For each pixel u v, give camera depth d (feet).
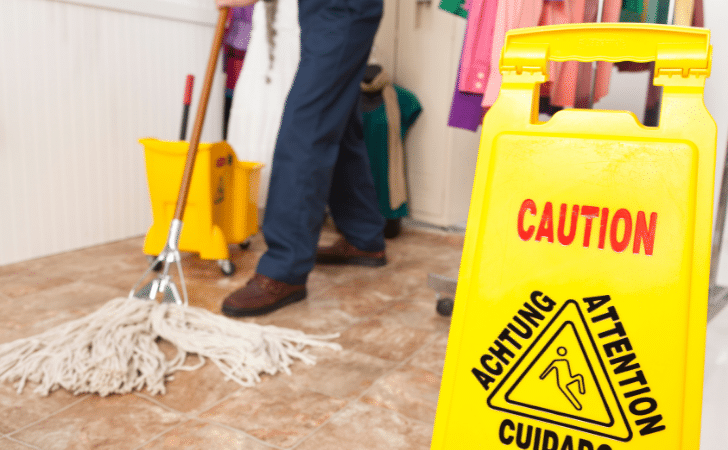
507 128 2.10
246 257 7.01
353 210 6.66
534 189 2.00
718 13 4.23
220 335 4.17
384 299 5.63
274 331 4.42
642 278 1.87
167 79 7.82
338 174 6.48
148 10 7.32
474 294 2.06
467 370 2.06
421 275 6.51
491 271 2.04
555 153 1.98
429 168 8.71
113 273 6.11
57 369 3.67
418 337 4.67
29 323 4.68
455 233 8.58
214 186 6.06
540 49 2.05
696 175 1.84
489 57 3.80
